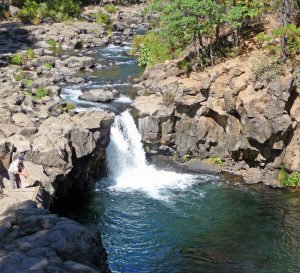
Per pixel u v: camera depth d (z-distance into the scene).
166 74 29.88
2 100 27.08
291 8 28.89
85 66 39.41
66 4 63.03
